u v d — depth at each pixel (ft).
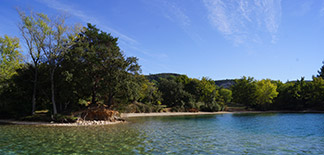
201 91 254.68
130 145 45.57
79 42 108.88
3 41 118.73
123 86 108.27
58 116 97.09
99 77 111.24
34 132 66.08
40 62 112.37
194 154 37.63
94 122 97.55
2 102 109.60
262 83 254.06
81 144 46.47
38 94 117.60
